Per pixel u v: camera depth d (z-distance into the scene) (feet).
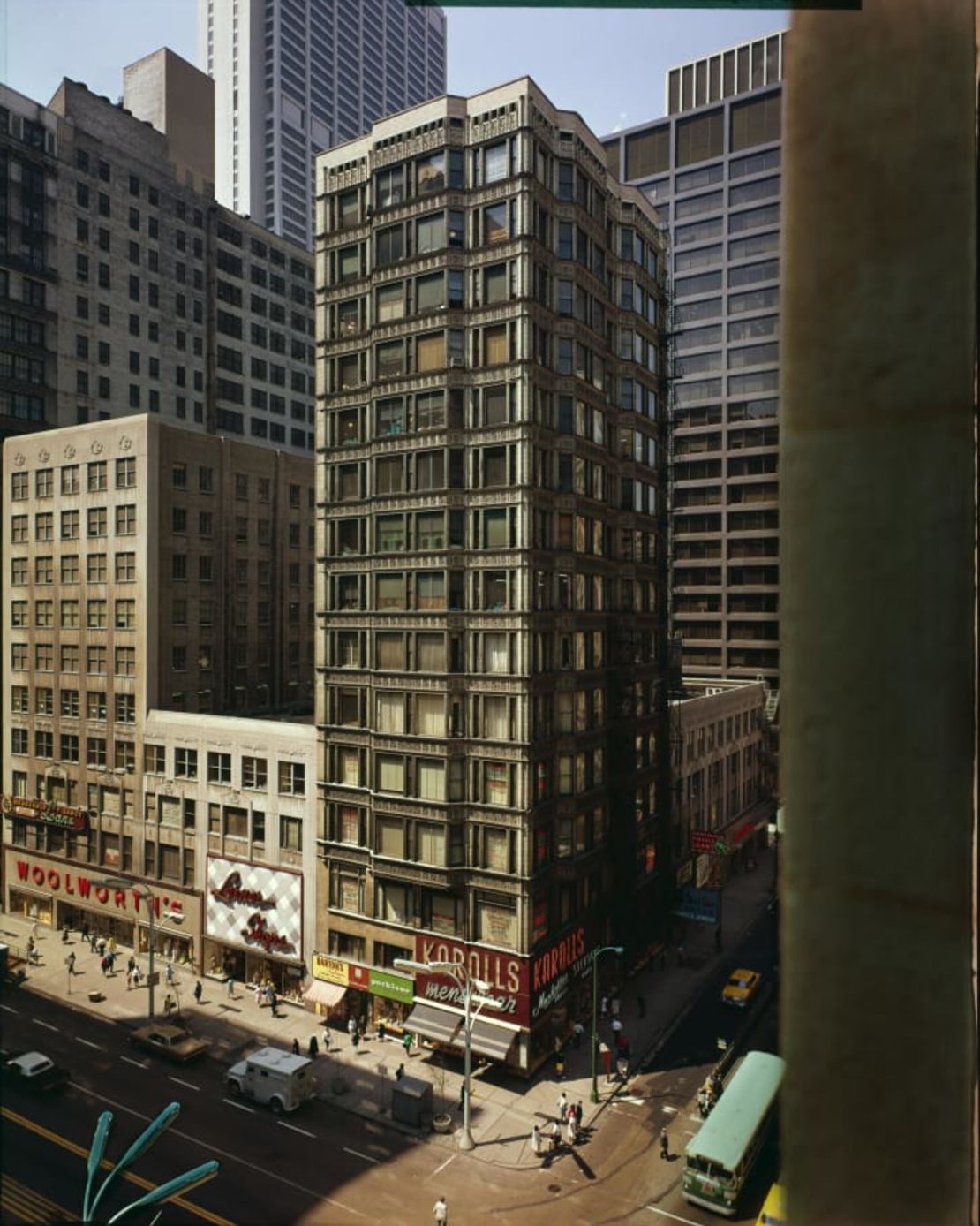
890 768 9.83
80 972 165.68
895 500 9.75
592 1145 111.14
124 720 181.16
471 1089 125.90
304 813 154.81
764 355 301.43
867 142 9.83
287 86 595.06
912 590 9.70
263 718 200.13
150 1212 87.30
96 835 184.65
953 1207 9.48
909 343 9.64
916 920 9.70
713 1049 136.05
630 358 165.78
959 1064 9.45
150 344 270.87
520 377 132.26
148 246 271.28
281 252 319.88
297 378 326.24
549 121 137.49
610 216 161.89
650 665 173.58
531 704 132.57
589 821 149.28
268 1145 108.27
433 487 137.80
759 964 169.58
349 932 147.33
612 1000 148.66
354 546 147.33
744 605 298.15
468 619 136.26
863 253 9.89
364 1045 139.33
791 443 10.44
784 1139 10.45
